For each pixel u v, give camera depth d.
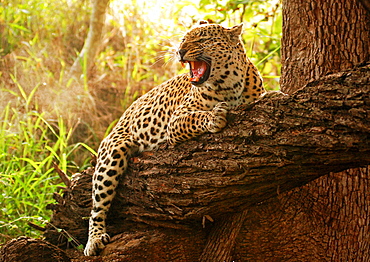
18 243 8.43
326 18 8.61
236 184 7.39
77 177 10.25
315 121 6.61
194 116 8.10
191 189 7.82
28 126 14.23
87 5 19.38
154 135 9.66
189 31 8.82
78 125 15.83
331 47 8.60
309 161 6.73
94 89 17.00
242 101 9.05
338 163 6.59
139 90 17.31
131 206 9.04
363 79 6.30
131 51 18.17
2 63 16.97
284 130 6.90
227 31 8.80
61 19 18.89
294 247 8.42
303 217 8.40
